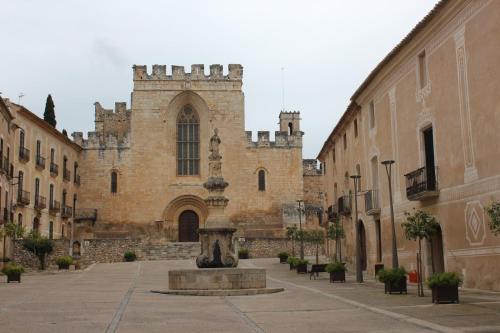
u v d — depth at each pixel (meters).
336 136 46.69
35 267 49.69
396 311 15.86
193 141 70.62
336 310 16.45
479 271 21.58
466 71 22.52
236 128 70.69
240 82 71.38
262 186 70.00
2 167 45.94
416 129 27.55
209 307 17.50
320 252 63.03
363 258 37.91
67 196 64.81
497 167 20.36
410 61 28.17
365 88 35.12
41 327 13.05
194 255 60.69
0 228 45.28
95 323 13.75
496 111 20.36
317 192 79.38
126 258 57.66
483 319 13.77
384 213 32.50
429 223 23.19
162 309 16.98
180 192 68.62
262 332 12.24
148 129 69.69
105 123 81.31
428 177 26.28
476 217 21.80
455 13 23.17
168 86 70.62
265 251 62.66
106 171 68.62
